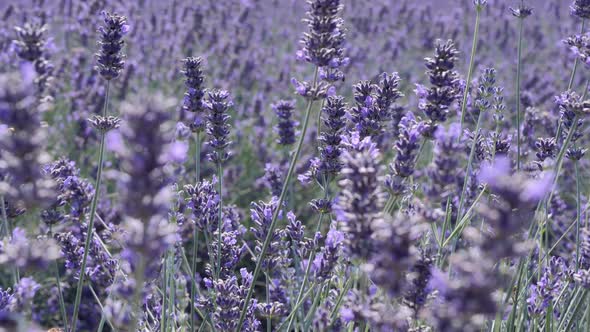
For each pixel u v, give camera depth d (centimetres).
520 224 63
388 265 65
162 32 208
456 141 70
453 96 80
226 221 90
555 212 108
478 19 86
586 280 77
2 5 212
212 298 83
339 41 85
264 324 100
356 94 88
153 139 60
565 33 213
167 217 81
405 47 218
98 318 106
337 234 78
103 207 105
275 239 84
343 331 79
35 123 65
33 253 67
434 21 238
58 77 158
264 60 200
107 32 86
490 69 91
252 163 143
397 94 87
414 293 69
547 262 87
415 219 67
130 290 71
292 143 110
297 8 239
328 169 85
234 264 87
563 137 92
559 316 86
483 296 58
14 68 153
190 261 112
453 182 70
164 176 63
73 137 141
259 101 160
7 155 65
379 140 104
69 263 83
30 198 65
